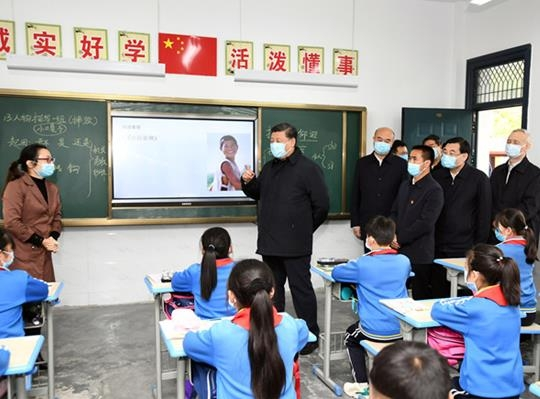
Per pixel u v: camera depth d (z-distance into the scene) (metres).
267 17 4.80
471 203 3.75
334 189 5.02
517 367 1.86
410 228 3.43
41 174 3.29
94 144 4.32
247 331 1.47
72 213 4.31
